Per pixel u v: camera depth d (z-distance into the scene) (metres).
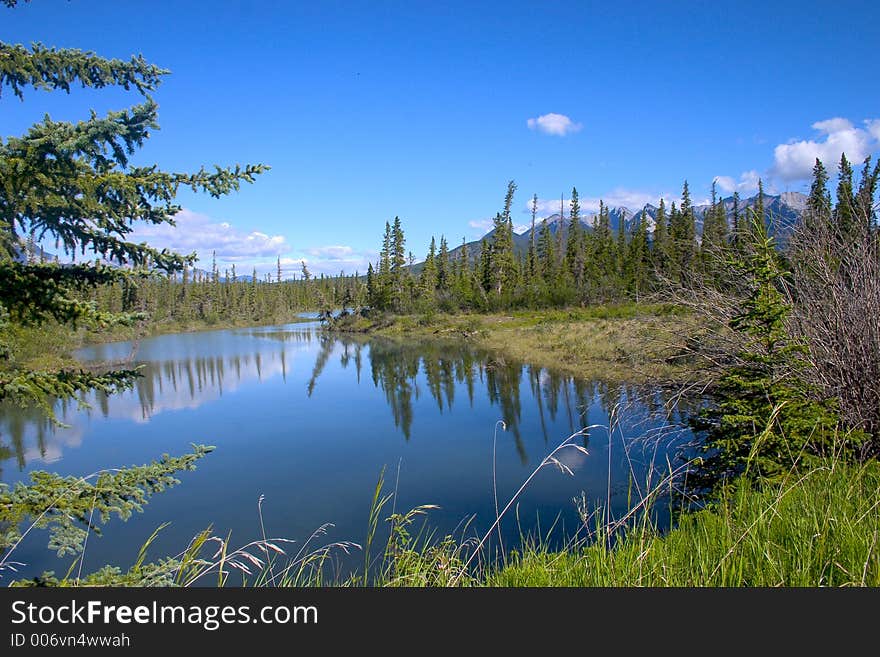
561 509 8.84
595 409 15.36
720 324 7.21
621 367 19.39
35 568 8.27
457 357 33.19
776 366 5.79
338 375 29.47
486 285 66.62
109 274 3.63
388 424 17.39
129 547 9.15
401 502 10.49
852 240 6.20
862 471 4.54
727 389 6.32
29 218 3.66
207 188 3.86
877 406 5.56
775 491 4.71
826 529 3.48
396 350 40.84
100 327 3.81
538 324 43.38
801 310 6.39
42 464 13.81
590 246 62.94
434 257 77.25
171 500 11.36
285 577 4.17
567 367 22.98
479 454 13.18
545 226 70.12
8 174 3.25
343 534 9.22
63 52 3.81
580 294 49.94
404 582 4.00
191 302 82.12
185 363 36.12
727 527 3.89
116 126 3.33
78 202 3.61
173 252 3.80
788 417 5.44
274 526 9.80
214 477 12.71
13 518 3.21
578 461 10.88
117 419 19.44
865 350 5.68
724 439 5.82
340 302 107.69
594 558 3.78
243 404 21.98
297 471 13.00
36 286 3.45
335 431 16.92
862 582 2.97
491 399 19.44
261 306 95.69
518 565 4.62
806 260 6.47
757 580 3.33
